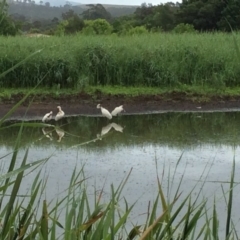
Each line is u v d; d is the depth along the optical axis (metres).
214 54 17.67
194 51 17.69
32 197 2.55
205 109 15.41
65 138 11.64
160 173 8.65
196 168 8.99
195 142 11.34
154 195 7.34
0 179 2.20
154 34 22.64
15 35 19.66
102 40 19.16
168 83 16.94
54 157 9.66
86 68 16.72
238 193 7.30
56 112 14.76
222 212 6.41
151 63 16.98
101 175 8.58
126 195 7.38
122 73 17.02
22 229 2.46
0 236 2.37
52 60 16.30
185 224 2.54
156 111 15.22
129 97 16.03
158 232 2.51
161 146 10.98
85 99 15.77
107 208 2.51
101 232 2.43
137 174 8.65
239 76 17.36
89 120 14.09
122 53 17.38
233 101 16.02
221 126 13.26
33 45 17.47
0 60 16.11
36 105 15.03
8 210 2.34
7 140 11.27
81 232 2.57
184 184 7.89
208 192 7.35
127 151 10.45
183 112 15.15
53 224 2.48
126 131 12.67
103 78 17.05
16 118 14.09
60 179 8.10
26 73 16.20
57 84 16.33
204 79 17.19
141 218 6.22
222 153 10.15
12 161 2.33
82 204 2.58
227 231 2.59
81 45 17.64
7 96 15.34
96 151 10.39
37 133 12.16
